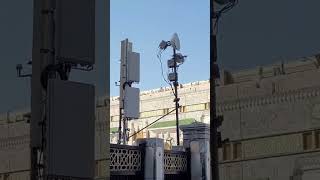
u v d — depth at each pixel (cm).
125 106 2148
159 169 1477
